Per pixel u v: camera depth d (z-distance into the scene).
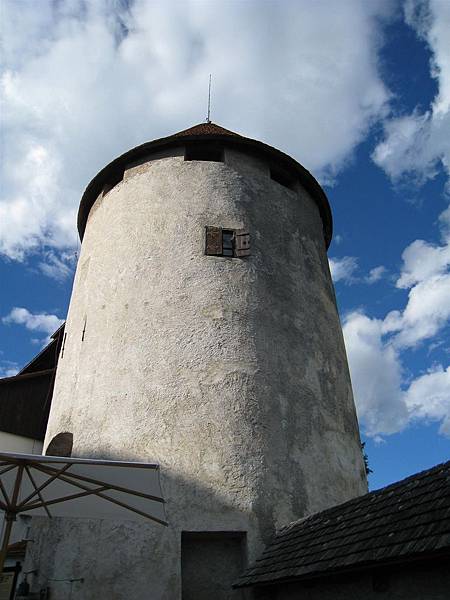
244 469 8.49
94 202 13.01
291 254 11.38
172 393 9.00
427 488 5.32
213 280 10.12
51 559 8.03
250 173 11.80
